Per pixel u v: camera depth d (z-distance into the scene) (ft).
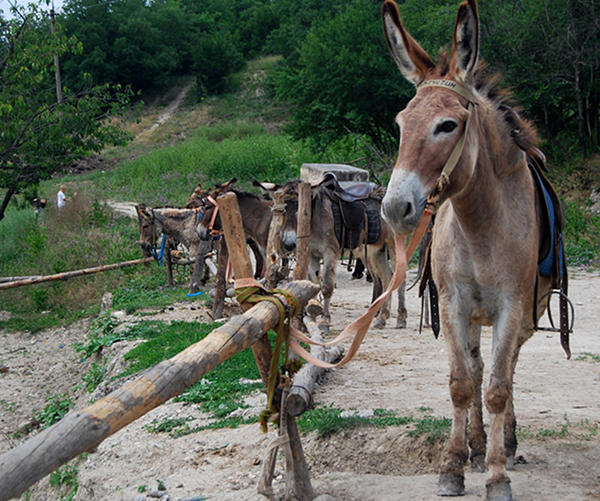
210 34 221.87
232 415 16.75
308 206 19.80
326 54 70.18
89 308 40.37
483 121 10.13
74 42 48.26
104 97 49.49
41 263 47.37
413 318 30.32
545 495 10.22
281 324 10.18
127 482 14.21
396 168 9.02
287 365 10.82
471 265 10.47
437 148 9.01
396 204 8.67
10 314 42.14
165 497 12.71
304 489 10.85
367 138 75.77
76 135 47.52
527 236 10.46
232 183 29.81
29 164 46.14
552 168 61.26
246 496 11.85
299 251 19.79
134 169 99.60
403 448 13.12
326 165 53.26
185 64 211.82
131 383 7.60
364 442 13.56
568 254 46.52
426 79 10.05
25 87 48.62
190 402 18.38
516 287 10.36
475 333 12.36
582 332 26.23
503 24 59.16
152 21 212.02
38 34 47.70
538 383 18.16
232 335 8.91
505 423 11.86
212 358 8.44
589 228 50.44
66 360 31.35
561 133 66.23
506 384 10.12
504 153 10.51
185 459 14.39
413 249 9.23
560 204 12.79
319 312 15.11
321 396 17.08
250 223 28.53
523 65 58.65
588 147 62.54
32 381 28.89
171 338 25.46
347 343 24.20
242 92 182.09
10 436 23.12
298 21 188.14
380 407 15.80
